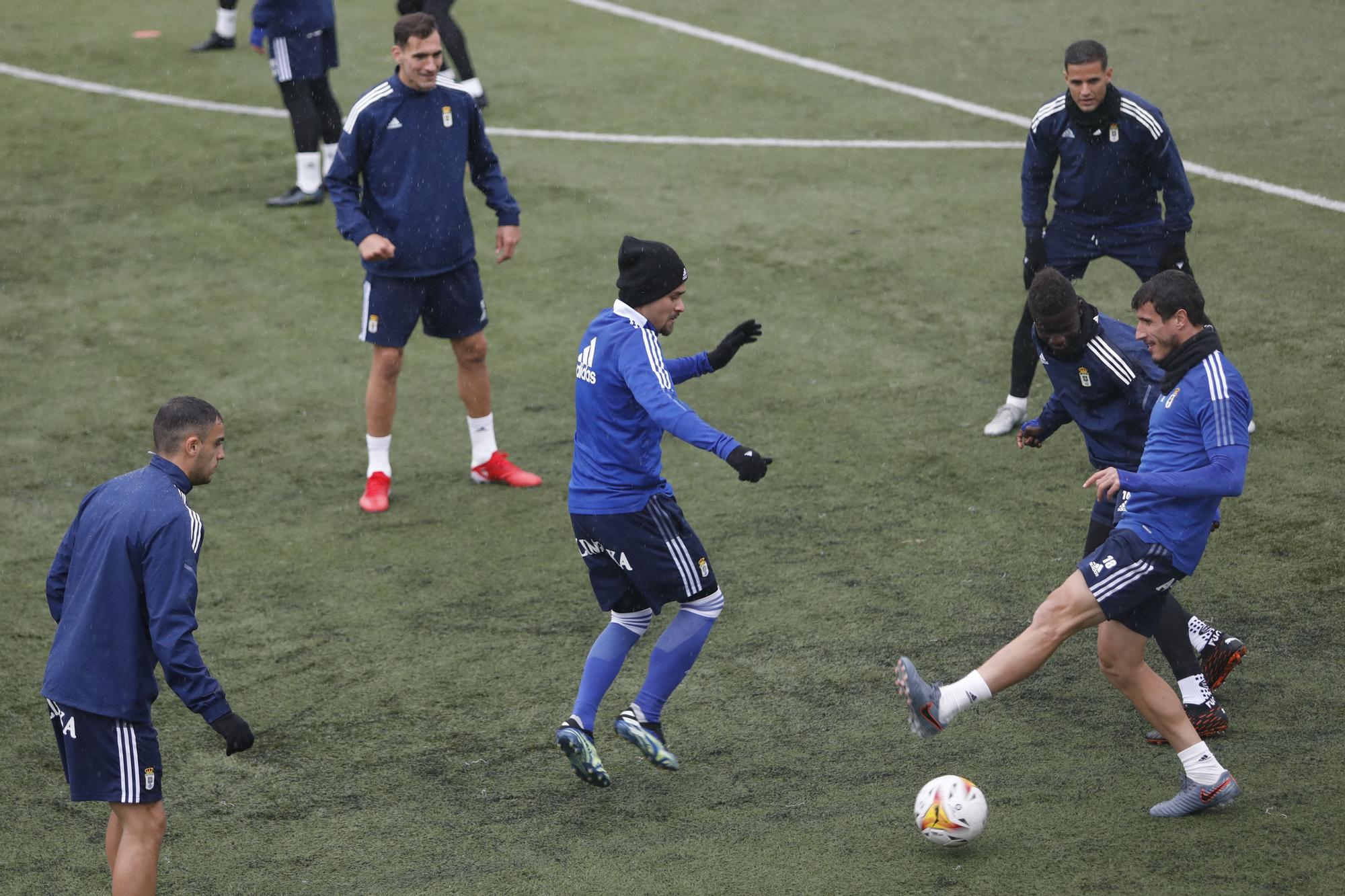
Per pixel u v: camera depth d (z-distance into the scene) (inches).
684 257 1508.4
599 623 903.1
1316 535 941.8
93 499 616.4
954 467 1078.4
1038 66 2053.4
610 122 1913.1
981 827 643.5
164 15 2431.1
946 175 1691.7
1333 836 641.6
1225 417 636.1
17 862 694.5
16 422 1226.0
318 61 1652.3
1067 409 767.1
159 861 689.0
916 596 907.4
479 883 657.0
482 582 961.5
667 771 746.2
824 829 681.0
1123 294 1359.5
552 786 739.4
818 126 1871.3
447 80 1054.4
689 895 636.1
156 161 1828.2
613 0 2460.6
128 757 607.5
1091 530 788.0
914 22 2294.5
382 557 1002.1
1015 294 1387.8
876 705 793.6
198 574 985.5
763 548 979.9
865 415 1172.5
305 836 705.0
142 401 1259.2
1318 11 2218.3
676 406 674.2
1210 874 620.4
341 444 1183.6
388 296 1052.5
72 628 602.9
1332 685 779.4
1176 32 2158.0
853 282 1432.1
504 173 1752.0
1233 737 737.0
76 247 1594.5
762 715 792.3
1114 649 663.1
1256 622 848.9
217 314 1434.5
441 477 1130.7
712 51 2182.6
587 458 729.6
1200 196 1567.4
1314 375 1168.2
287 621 920.3
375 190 1039.0
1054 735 754.8
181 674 587.5
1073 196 1076.5
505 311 1422.2
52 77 2121.1
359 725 802.8
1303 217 1492.4
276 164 1814.7
